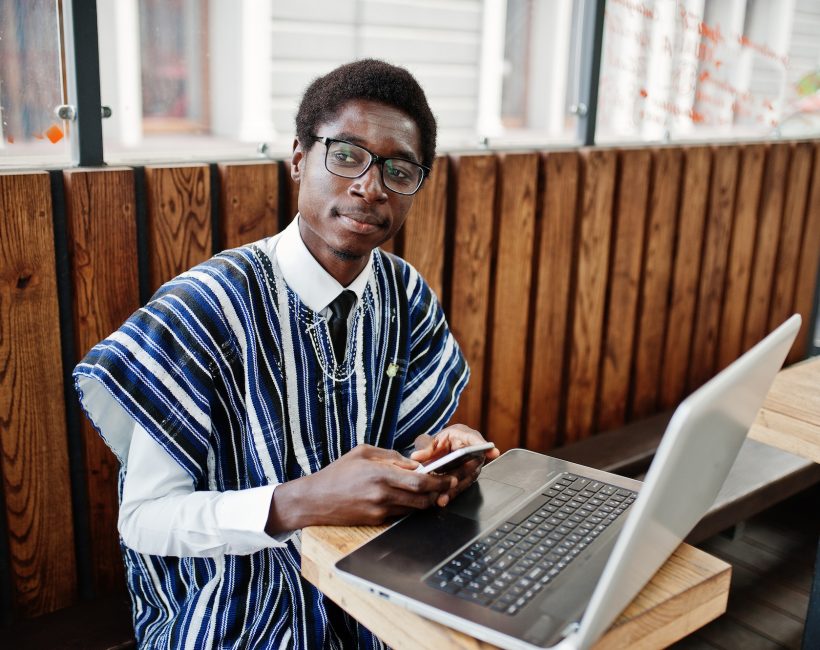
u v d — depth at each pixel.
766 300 3.58
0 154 1.75
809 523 2.89
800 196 3.54
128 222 1.83
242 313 1.30
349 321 1.38
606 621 0.85
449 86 2.49
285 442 1.32
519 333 2.71
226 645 1.26
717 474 1.02
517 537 1.06
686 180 3.03
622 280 2.95
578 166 2.71
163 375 1.24
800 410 1.54
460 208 2.42
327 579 1.06
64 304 1.81
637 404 3.19
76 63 1.78
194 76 2.00
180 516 1.21
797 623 2.33
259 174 2.00
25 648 1.73
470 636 0.89
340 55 2.25
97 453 1.90
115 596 1.94
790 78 3.41
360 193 1.26
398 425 1.51
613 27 2.77
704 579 1.00
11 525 1.83
